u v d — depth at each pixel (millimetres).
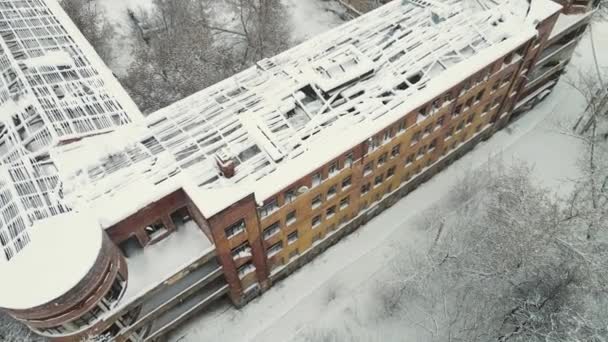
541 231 41094
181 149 35969
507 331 42438
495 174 52750
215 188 33281
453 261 44344
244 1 61906
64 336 32344
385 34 44312
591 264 40406
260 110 38094
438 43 42656
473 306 43312
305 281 46438
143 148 36281
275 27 60562
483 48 42719
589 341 38219
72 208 32281
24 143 35406
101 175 34469
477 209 50500
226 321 43906
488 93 47094
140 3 71312
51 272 29141
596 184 48406
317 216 42000
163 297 35844
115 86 40938
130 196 33125
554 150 56438
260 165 35125
